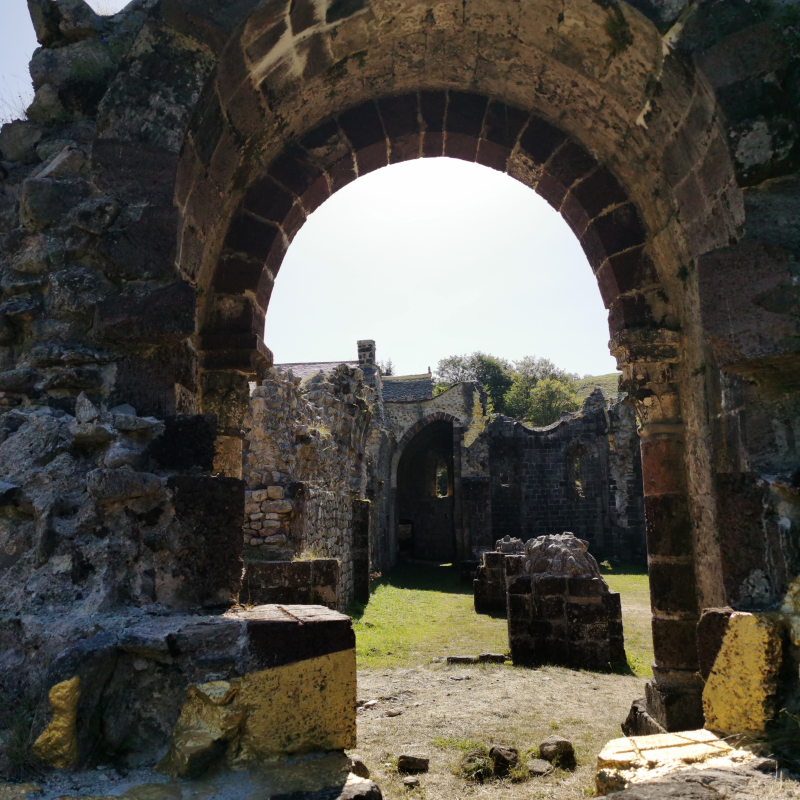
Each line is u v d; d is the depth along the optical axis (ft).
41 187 11.16
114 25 12.21
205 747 8.18
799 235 10.36
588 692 20.57
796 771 7.96
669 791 7.42
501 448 84.17
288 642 8.95
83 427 10.22
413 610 41.65
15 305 11.00
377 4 12.25
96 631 9.03
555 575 25.40
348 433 45.21
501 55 14.03
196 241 12.62
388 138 15.90
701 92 11.11
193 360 14.26
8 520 10.16
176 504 10.16
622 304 15.35
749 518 10.68
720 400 12.32
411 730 16.69
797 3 10.48
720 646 9.73
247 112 13.07
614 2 11.24
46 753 8.00
